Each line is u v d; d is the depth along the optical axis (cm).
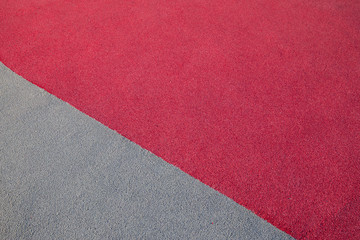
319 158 135
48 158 133
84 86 164
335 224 115
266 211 118
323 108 156
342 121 150
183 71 174
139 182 126
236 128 146
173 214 117
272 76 172
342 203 120
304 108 156
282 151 137
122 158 134
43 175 127
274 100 159
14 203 119
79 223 114
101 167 130
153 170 130
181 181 126
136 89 163
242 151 137
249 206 119
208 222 115
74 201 120
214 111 153
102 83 166
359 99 161
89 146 138
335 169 131
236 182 126
